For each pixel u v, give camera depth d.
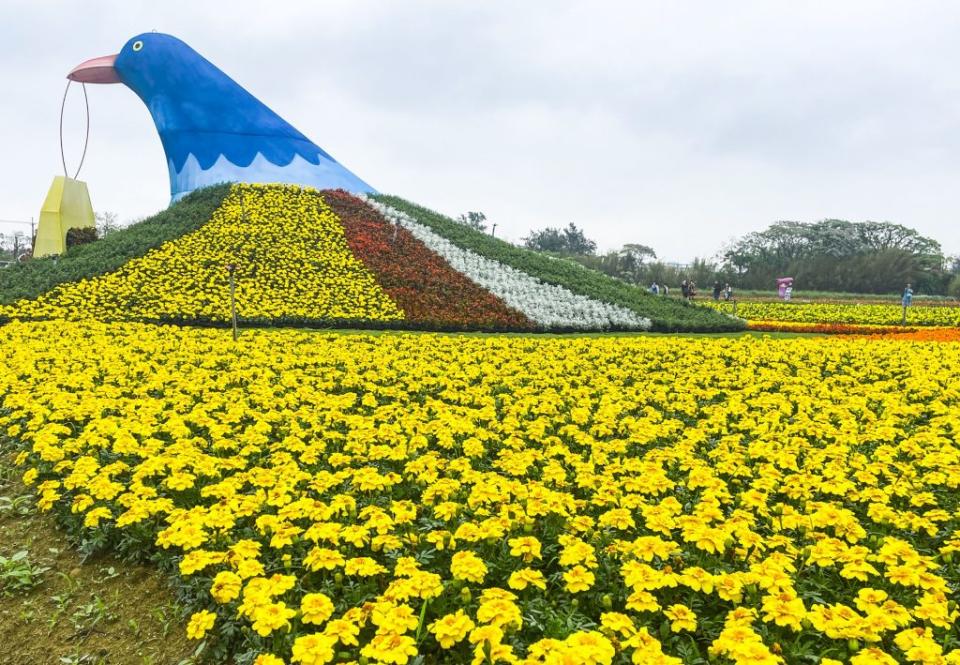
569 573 4.05
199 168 33.25
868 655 3.25
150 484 6.01
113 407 8.01
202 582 4.55
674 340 16.00
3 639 4.42
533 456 6.34
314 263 22.64
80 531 5.49
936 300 51.25
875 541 4.83
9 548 5.53
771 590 3.88
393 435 6.87
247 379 10.04
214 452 6.84
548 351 13.75
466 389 9.69
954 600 4.17
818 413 8.69
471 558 4.14
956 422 7.71
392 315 18.95
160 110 34.97
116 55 36.84
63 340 13.15
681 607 3.73
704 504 5.11
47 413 7.66
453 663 3.74
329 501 5.64
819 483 5.64
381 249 24.61
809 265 61.81
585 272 27.08
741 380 10.79
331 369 11.08
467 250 26.28
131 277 20.12
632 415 8.81
